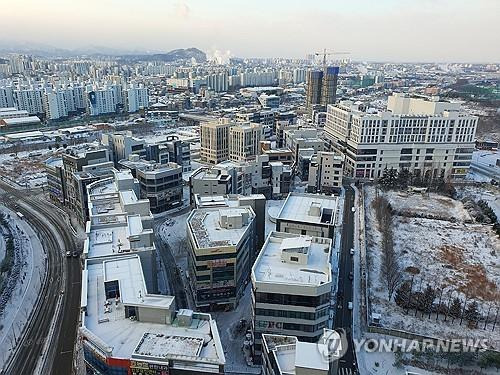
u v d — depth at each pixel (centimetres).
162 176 18775
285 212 13375
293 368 7406
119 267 9962
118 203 14675
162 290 12888
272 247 11206
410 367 9788
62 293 12738
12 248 15400
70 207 19300
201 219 13500
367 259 15050
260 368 9819
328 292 9456
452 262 14862
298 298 9325
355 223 18425
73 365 9738
